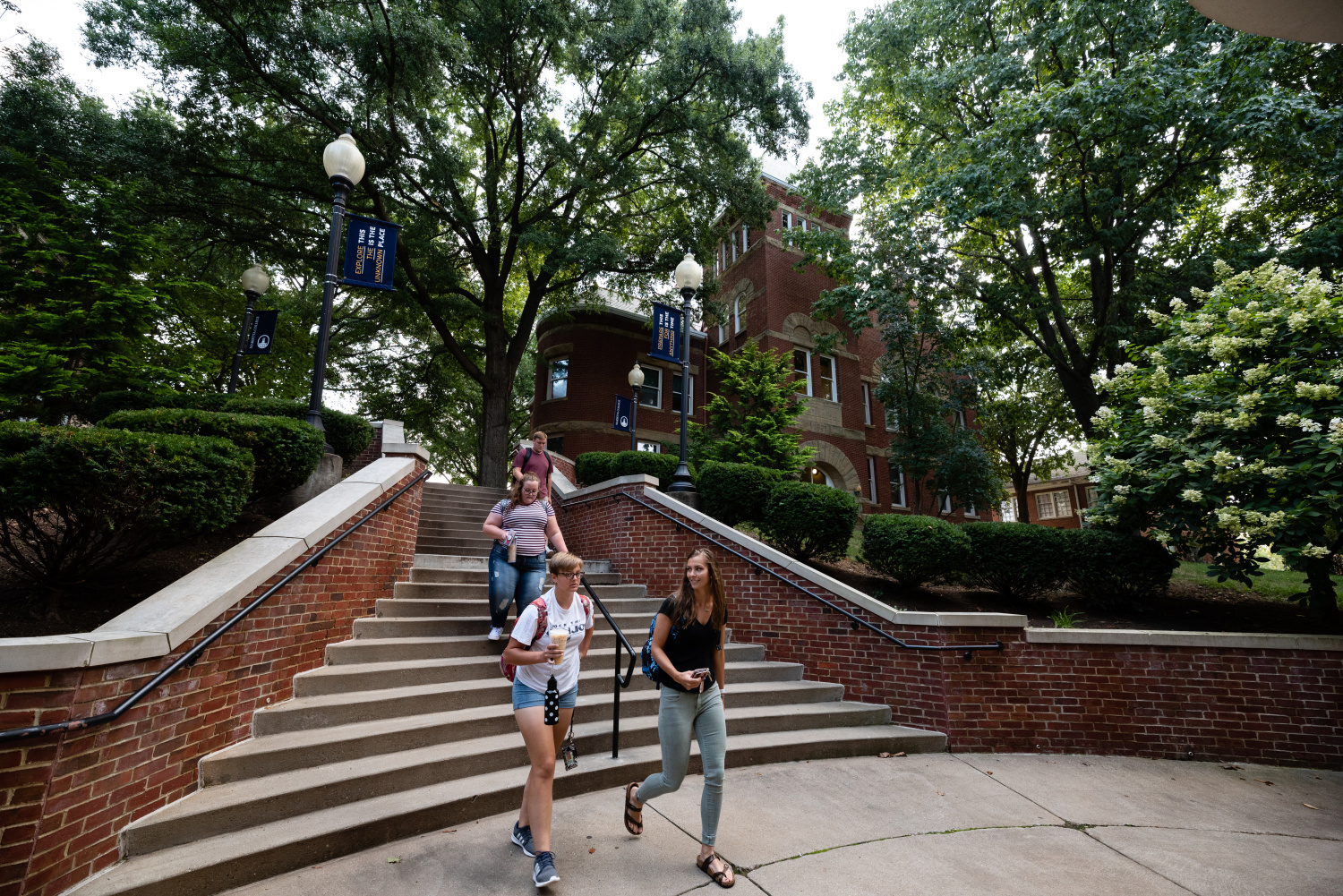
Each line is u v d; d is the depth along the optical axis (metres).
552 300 20.28
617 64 15.15
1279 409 6.66
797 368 20.66
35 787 2.43
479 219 17.12
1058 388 22.47
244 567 4.04
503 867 3.22
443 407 22.22
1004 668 6.32
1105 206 12.44
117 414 5.45
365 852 3.28
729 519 9.60
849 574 9.05
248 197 13.38
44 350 7.45
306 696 4.43
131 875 2.66
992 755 5.98
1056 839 4.12
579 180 15.09
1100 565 8.22
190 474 4.18
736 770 5.04
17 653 2.40
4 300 8.55
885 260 15.41
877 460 21.95
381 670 4.76
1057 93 11.20
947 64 15.53
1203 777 5.65
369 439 9.22
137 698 2.88
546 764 3.14
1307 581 7.38
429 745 4.22
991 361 18.17
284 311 17.27
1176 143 12.20
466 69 13.94
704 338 23.38
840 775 5.09
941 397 18.16
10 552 3.99
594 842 3.59
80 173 11.09
